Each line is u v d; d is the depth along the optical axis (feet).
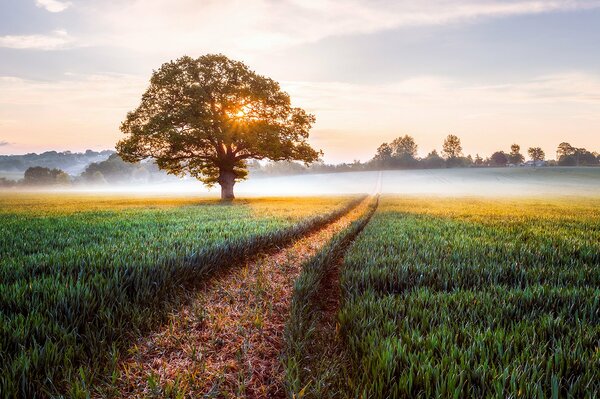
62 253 20.79
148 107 110.42
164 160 112.78
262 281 20.80
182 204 98.84
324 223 53.62
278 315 15.62
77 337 11.25
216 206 85.71
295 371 10.45
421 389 8.07
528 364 8.69
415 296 14.78
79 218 50.39
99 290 13.66
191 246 24.02
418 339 10.23
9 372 8.77
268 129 108.99
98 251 21.08
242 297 18.10
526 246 26.53
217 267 22.36
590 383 8.13
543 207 92.58
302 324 13.16
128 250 21.74
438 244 28.43
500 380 8.20
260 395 9.84
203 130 104.32
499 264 20.40
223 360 11.76
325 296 18.95
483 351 9.43
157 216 54.54
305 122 121.60
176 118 104.99
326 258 24.84
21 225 39.81
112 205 93.61
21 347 9.52
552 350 9.69
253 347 12.61
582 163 652.48
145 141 105.60
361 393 8.70
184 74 110.42
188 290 18.53
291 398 9.08
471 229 39.99
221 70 114.42
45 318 11.23
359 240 32.12
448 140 655.35
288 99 120.06
